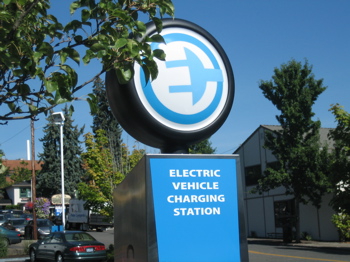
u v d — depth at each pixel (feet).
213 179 11.50
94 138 71.97
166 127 12.25
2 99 13.69
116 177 68.59
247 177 112.06
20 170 261.03
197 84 12.55
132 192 11.91
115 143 73.87
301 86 86.48
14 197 244.01
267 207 104.78
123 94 12.15
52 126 173.78
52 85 12.60
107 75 12.96
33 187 101.65
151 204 10.95
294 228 90.17
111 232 130.41
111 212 68.85
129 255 11.94
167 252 10.83
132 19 13.55
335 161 66.90
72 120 180.24
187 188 11.26
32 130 103.71
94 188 69.97
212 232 11.23
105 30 13.84
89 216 137.28
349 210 66.90
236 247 11.32
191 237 11.06
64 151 176.24
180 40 12.80
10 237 91.15
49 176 173.58
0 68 14.01
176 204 11.12
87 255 56.80
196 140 12.62
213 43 13.05
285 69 87.40
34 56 13.02
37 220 109.40
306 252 67.87
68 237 59.72
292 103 85.81
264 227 105.40
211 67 12.80
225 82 12.94
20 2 13.28
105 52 12.78
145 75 12.03
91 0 13.80
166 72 12.39
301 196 85.71
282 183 86.22
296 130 85.15
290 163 84.74
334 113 66.69
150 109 12.21
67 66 13.32
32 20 15.30
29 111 14.28
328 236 88.63
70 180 174.70
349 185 66.74
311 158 82.99
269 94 87.81
